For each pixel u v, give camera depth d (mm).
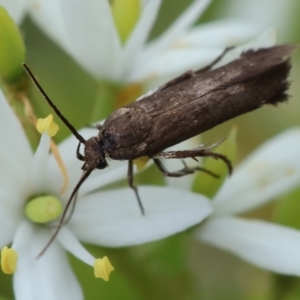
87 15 48
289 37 58
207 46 51
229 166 46
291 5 58
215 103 45
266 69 45
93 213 46
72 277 45
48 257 45
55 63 56
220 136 59
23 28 57
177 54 50
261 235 47
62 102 55
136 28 49
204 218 45
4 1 48
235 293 56
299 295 50
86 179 46
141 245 50
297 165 49
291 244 47
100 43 48
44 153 45
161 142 45
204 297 52
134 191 46
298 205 49
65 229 45
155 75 49
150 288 50
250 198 49
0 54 47
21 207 45
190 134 45
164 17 59
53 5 51
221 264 58
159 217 45
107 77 50
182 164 49
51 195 46
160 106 45
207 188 47
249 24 53
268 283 51
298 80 59
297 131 50
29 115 48
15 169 45
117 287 51
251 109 45
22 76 48
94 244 46
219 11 59
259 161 49
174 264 50
